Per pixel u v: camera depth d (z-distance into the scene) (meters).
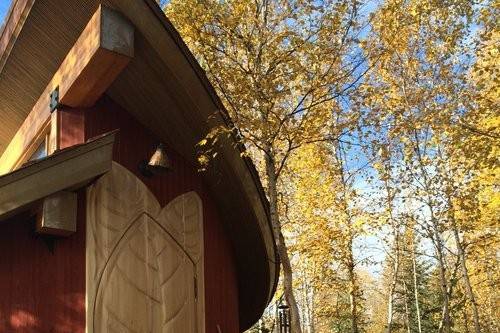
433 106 14.12
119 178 7.57
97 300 6.88
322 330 32.81
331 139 10.14
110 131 7.43
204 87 7.69
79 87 7.13
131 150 7.88
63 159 6.52
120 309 7.10
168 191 8.30
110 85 7.68
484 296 26.89
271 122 9.70
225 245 9.73
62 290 6.79
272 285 11.05
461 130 11.68
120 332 7.02
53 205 6.60
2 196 6.11
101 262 7.04
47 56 7.85
